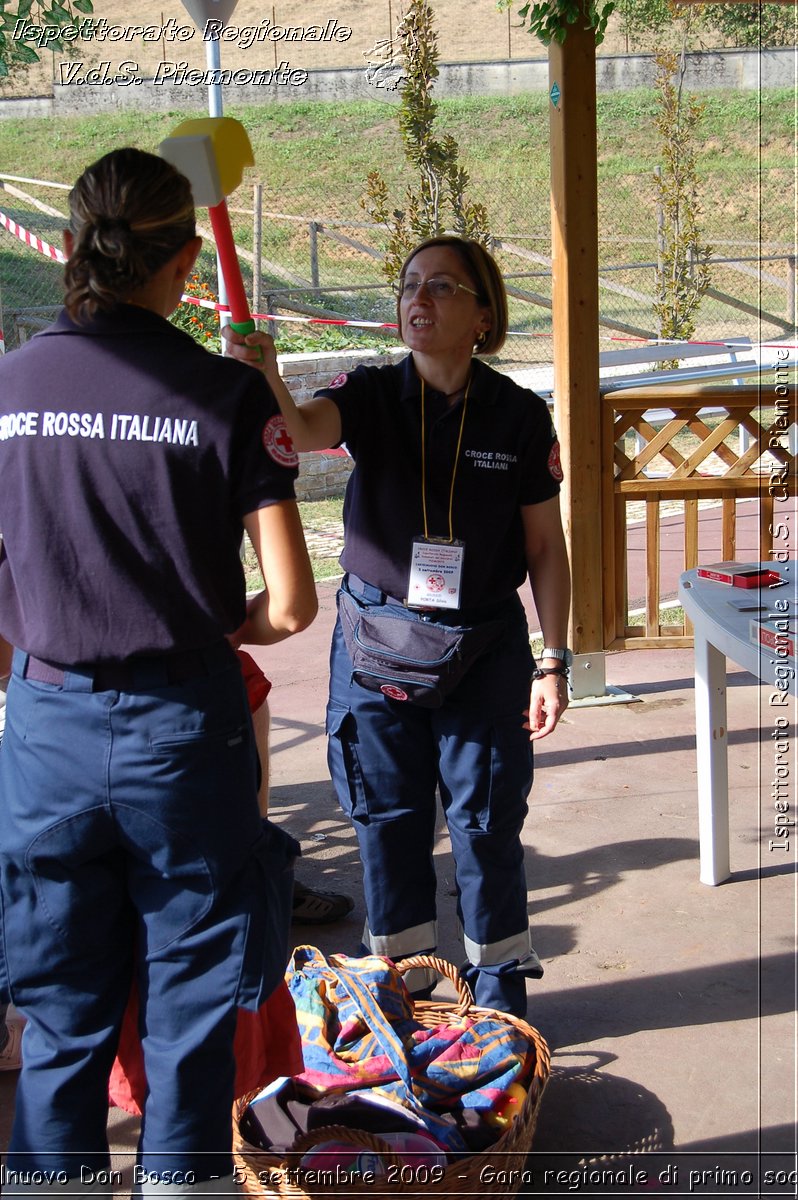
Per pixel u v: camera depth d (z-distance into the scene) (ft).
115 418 5.60
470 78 75.25
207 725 5.76
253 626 6.30
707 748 11.59
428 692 8.15
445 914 11.64
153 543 5.63
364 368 8.56
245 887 5.98
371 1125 7.38
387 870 8.91
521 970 9.07
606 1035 9.50
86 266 5.69
